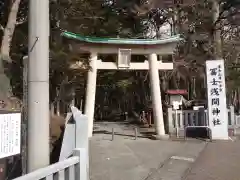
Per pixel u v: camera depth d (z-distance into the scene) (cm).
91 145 1254
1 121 388
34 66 417
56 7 1141
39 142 413
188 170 856
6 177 463
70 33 1339
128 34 2414
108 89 3900
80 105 2589
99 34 1919
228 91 2730
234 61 2731
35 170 382
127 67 1499
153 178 763
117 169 848
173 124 1597
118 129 2059
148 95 2959
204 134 1535
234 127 1683
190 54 2367
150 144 1308
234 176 788
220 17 2091
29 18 426
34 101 415
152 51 1511
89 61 1444
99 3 1772
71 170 455
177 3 2194
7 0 952
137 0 2098
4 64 801
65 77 1334
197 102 2408
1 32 970
